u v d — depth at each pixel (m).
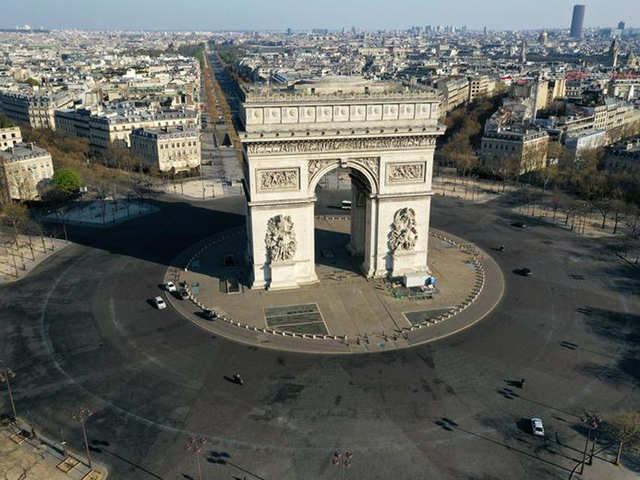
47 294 169.88
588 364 132.38
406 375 127.88
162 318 154.75
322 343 141.50
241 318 153.88
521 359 134.25
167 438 107.88
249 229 183.62
